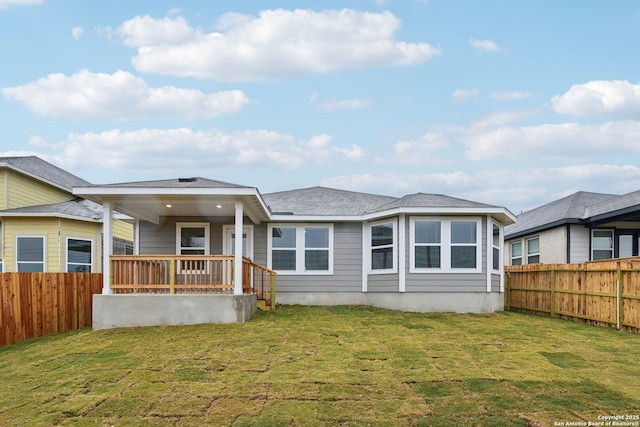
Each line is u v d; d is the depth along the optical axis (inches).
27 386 242.2
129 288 410.6
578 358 285.7
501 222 569.0
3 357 314.3
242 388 230.4
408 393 221.3
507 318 464.4
